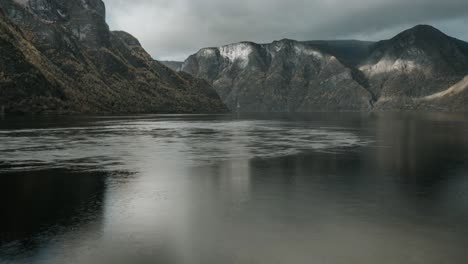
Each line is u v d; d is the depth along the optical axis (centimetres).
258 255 2216
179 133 10425
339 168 4938
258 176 4391
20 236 2456
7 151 6325
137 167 4953
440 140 8594
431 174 4547
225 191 3669
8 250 2238
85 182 4028
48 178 4231
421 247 2341
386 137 9400
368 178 4300
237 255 2214
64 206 3125
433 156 6028
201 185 3919
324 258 2186
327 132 11119
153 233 2530
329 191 3691
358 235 2525
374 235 2527
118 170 4731
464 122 17712
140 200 3325
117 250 2256
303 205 3195
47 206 3122
